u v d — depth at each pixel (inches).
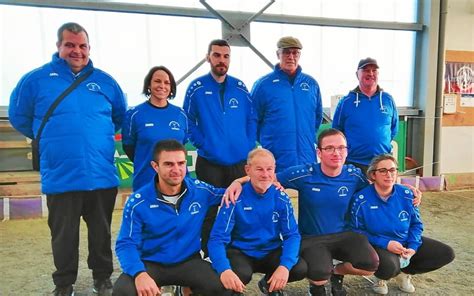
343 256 82.4
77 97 81.5
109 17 171.5
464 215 157.5
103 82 86.0
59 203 82.4
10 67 163.0
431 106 213.2
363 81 110.5
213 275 71.5
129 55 176.6
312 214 86.0
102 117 84.9
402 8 211.3
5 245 123.3
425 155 214.4
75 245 84.7
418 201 87.2
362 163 110.5
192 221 75.7
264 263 78.5
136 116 90.2
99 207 86.1
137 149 91.3
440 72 211.8
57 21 165.6
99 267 88.4
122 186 173.6
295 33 197.8
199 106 97.5
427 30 208.8
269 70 193.9
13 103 82.7
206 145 96.7
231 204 76.5
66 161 80.8
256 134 104.5
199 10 179.9
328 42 203.6
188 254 75.8
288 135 105.5
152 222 72.9
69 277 84.7
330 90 207.5
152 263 73.6
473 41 217.2
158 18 178.1
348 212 87.6
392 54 214.5
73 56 81.1
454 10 212.1
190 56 184.7
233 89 99.7
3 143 166.6
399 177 203.0
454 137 220.2
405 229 85.5
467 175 217.2
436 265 86.5
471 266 106.0
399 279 92.4
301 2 195.9
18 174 165.8
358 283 95.0
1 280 97.7
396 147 211.5
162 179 72.6
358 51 209.0
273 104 105.9
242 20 187.2
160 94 89.6
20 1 157.8
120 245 71.2
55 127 80.3
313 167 86.4
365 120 109.7
